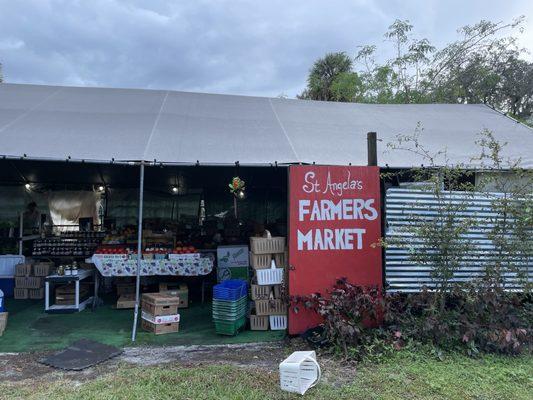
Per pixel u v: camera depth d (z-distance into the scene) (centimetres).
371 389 398
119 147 662
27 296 796
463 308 522
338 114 1009
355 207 562
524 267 541
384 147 772
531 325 514
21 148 622
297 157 684
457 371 436
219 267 783
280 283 598
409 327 511
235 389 396
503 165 705
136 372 437
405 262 561
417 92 2106
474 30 2097
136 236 859
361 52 2166
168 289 764
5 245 870
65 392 389
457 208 522
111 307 743
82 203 1150
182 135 744
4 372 443
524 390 398
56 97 941
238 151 693
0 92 939
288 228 553
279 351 511
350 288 522
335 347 489
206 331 599
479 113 1055
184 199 1218
